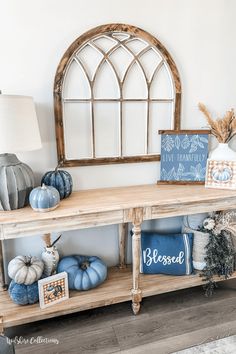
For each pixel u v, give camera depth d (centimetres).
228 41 218
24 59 176
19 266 175
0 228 151
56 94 183
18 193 161
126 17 191
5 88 176
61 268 191
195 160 215
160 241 210
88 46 186
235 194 194
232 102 230
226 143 209
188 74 213
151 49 200
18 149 146
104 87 195
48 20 176
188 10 204
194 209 189
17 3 169
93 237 216
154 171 221
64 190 180
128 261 229
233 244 224
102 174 208
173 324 184
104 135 202
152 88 206
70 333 178
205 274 207
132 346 167
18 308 174
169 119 215
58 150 190
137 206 173
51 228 160
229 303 205
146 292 192
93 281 190
